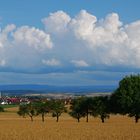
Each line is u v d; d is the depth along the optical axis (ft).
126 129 221.66
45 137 168.86
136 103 332.39
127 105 333.83
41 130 216.95
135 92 334.24
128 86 336.90
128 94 335.06
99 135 176.96
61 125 300.40
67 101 510.58
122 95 335.88
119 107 355.36
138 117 342.03
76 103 420.77
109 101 373.40
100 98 395.55
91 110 400.67
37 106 492.13
